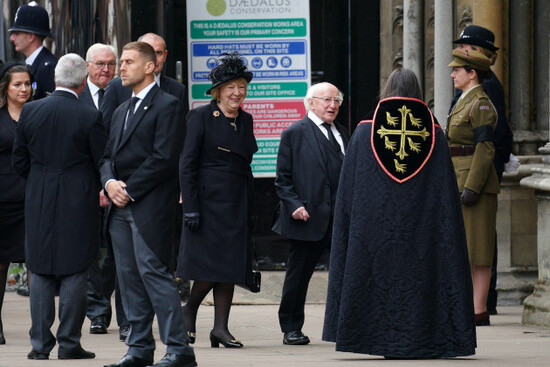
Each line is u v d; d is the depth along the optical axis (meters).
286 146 30.75
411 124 26.06
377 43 43.25
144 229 23.86
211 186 29.45
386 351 25.75
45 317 27.11
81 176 27.03
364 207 25.94
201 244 29.42
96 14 43.97
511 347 28.95
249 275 29.83
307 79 42.00
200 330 33.88
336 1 42.47
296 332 30.55
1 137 31.23
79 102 27.20
